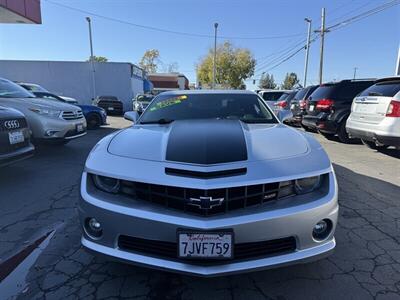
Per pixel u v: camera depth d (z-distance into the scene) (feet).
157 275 8.46
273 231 6.95
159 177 7.06
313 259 7.32
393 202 13.64
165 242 7.03
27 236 10.73
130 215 7.06
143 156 7.67
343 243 10.03
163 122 11.27
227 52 178.40
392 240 10.24
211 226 6.70
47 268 8.82
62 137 22.36
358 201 13.73
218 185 6.79
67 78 87.04
